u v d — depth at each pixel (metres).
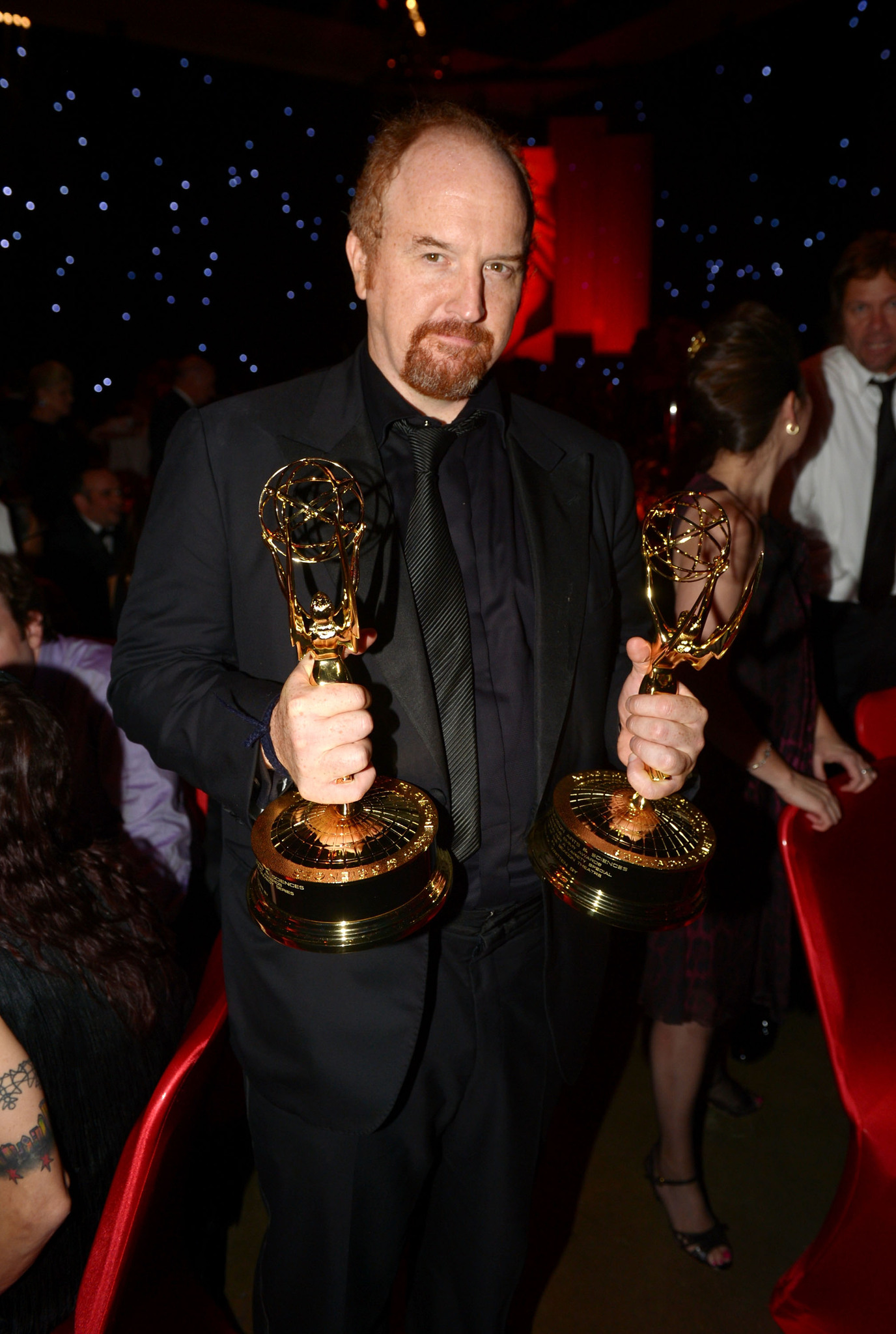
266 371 10.55
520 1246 1.33
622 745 1.02
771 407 1.55
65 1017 1.06
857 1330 1.30
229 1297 1.68
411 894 0.84
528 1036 1.25
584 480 1.22
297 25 7.94
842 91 7.57
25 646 1.72
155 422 5.14
